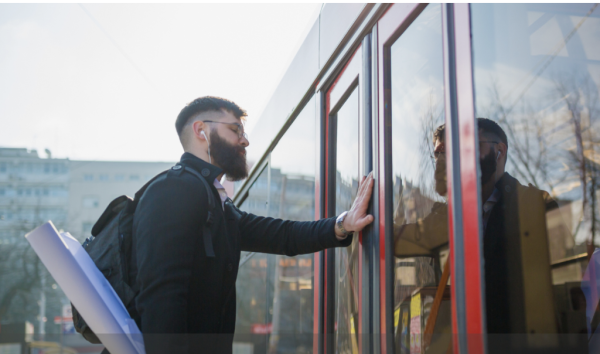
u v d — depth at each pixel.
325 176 1.96
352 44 1.74
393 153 1.40
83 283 1.28
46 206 48.03
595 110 1.35
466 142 1.02
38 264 36.47
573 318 1.29
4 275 36.00
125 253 1.48
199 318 1.44
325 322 1.82
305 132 2.28
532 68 1.23
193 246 1.43
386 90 1.46
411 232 1.27
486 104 1.16
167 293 1.33
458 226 1.00
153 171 50.16
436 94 1.19
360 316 1.46
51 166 48.91
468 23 1.07
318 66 2.12
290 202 2.45
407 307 1.26
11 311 34.69
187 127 1.76
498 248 1.24
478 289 0.94
